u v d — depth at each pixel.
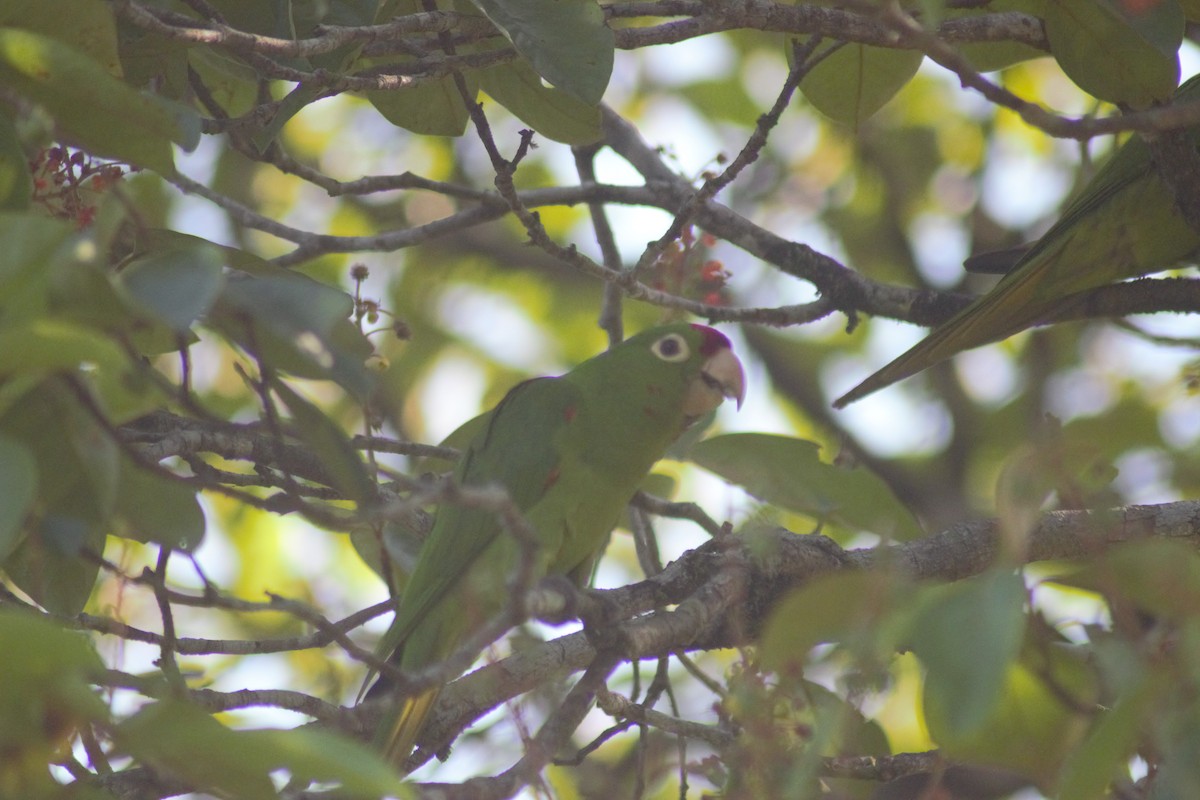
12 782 3.71
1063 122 5.64
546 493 7.87
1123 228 8.94
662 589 7.16
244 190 15.34
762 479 8.54
